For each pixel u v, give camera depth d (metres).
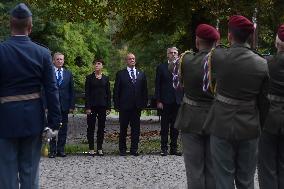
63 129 12.98
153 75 31.23
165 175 10.45
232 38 6.29
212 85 6.49
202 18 21.19
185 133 7.05
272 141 7.03
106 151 14.06
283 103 6.91
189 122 6.97
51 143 12.80
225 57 6.27
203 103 6.94
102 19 20.28
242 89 6.20
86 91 13.21
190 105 7.01
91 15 20.17
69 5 20.14
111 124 23.36
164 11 20.44
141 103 13.23
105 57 37.22
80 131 19.97
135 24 22.44
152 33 23.03
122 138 13.29
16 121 6.02
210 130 6.38
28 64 6.05
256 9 19.33
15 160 6.10
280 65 6.85
